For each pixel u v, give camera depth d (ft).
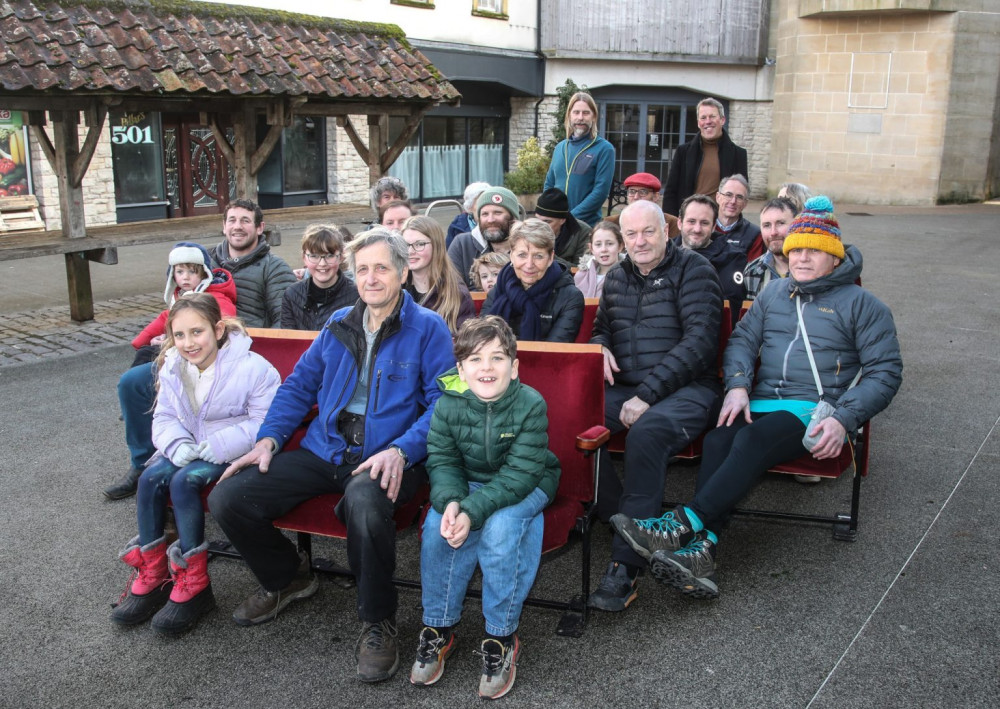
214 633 10.48
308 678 9.61
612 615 10.74
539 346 11.01
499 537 9.21
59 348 22.91
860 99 59.93
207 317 10.84
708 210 15.84
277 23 29.27
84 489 14.40
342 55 29.53
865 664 9.61
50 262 35.06
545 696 9.22
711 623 10.50
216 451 10.61
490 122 64.95
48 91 21.68
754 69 65.82
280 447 10.62
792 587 11.25
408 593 11.39
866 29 58.75
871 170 60.54
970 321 25.70
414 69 31.09
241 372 11.11
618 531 10.25
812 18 60.23
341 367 10.66
